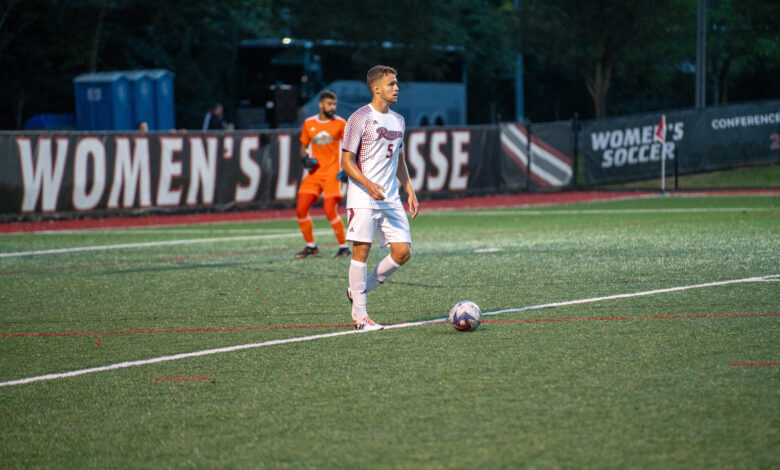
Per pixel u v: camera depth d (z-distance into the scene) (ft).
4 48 276.21
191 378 47.98
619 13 288.30
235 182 178.19
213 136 175.42
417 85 320.29
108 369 50.72
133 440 38.17
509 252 99.55
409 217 156.15
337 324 61.93
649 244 102.94
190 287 81.15
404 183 62.18
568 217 145.59
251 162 179.83
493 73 399.85
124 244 119.85
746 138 217.97
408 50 301.22
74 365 51.96
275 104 225.35
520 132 205.67
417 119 321.73
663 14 285.84
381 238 60.54
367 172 58.80
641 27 288.71
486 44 367.66
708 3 285.84
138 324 64.18
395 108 311.88
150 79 256.52
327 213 99.50
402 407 41.27
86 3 273.13
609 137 211.41
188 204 173.37
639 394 42.19
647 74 316.60
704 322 58.54
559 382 44.65
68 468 35.22
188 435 38.47
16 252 112.88
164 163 170.30
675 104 446.19
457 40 326.44
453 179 197.98
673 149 215.10
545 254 96.73
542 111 474.08
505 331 57.36
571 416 39.17
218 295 76.23
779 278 75.56
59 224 153.99
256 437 37.83
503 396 42.47
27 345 57.82
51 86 300.81
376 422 39.22
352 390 44.42
